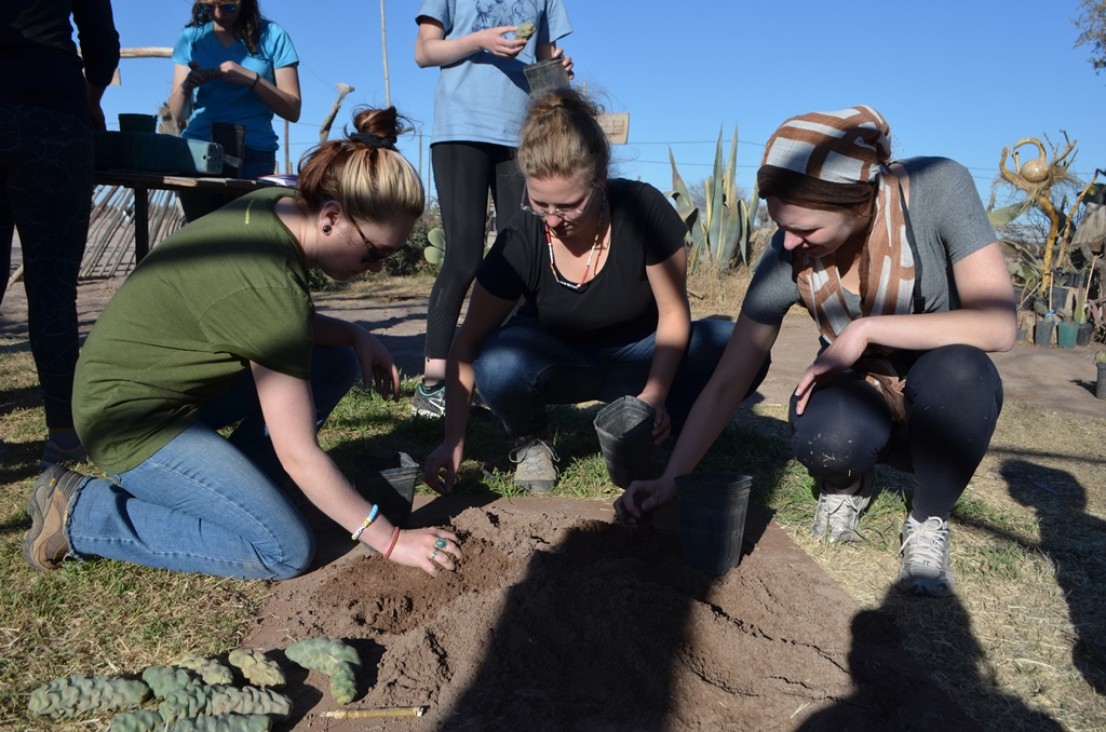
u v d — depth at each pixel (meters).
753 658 2.04
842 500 2.78
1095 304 8.36
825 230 2.15
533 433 3.26
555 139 2.48
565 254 2.96
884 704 1.89
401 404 4.37
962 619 2.30
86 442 2.28
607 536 2.72
